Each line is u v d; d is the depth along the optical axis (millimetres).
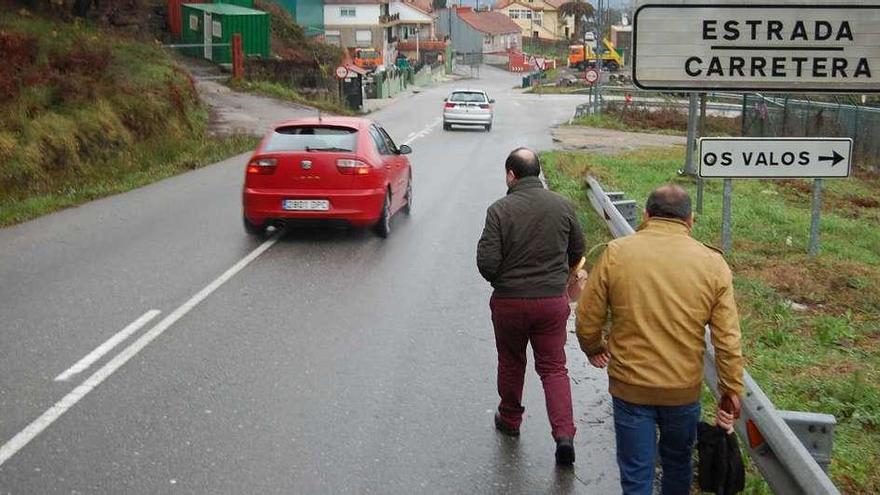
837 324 8328
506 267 5449
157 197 15914
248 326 8195
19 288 9430
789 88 6793
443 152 25703
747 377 4754
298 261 10867
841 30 6637
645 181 18734
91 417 6055
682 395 4152
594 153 26438
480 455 5586
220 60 45438
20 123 16859
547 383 5512
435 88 81625
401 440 5781
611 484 5223
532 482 5238
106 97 21000
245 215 11961
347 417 6137
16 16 26688
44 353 7336
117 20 45188
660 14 6793
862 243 13164
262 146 11938
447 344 7773
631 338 4180
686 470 4402
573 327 8602
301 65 46781
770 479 4285
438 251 11570
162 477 5203
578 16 148125
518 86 90750
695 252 4172
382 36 91375
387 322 8398
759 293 9430
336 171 11656
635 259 4188
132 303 8891
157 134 22078
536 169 5566
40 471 5258
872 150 24406
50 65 21062
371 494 5047
